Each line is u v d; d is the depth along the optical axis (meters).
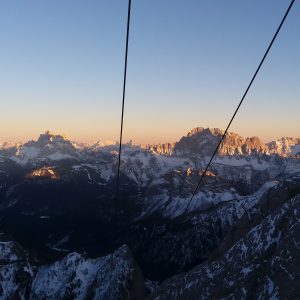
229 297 100.44
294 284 83.94
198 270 126.00
